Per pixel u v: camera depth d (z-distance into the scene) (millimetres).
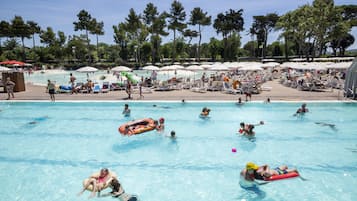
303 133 9711
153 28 51500
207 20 53156
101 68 49844
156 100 14555
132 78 20031
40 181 6383
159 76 35781
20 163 7375
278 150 8164
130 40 59375
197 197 5668
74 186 6133
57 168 7066
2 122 11375
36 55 61781
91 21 55062
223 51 66125
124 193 5602
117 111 13156
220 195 5723
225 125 10742
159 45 60594
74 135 9695
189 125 10766
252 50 75000
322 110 12852
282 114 12266
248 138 9188
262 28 67375
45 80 29609
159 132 9562
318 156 7691
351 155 7730
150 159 7621
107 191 5734
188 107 13719
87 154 7977
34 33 62938
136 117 12008
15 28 56656
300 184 6062
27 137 9500
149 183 6281
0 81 20375
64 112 13023
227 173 6719
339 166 7023
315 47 44062
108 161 7488
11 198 5680
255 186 6000
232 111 12891
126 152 8125
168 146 8578
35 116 12312
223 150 8227
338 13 39250
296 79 22078
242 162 7367
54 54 65500
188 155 7875
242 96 15930
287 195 5652
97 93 17734
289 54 72562
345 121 11109
